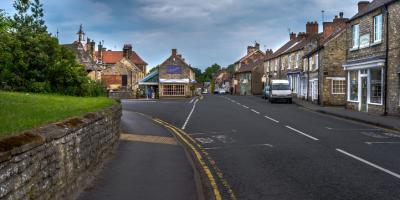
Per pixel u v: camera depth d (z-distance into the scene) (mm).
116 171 10906
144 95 68875
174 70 71188
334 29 48219
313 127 21844
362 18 31094
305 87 50906
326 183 9766
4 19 13469
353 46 33156
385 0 28984
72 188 8078
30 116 8344
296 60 55656
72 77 20484
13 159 5293
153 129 21875
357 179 10086
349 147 15000
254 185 9773
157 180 10023
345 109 33844
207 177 10703
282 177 10492
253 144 16312
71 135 8047
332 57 40812
